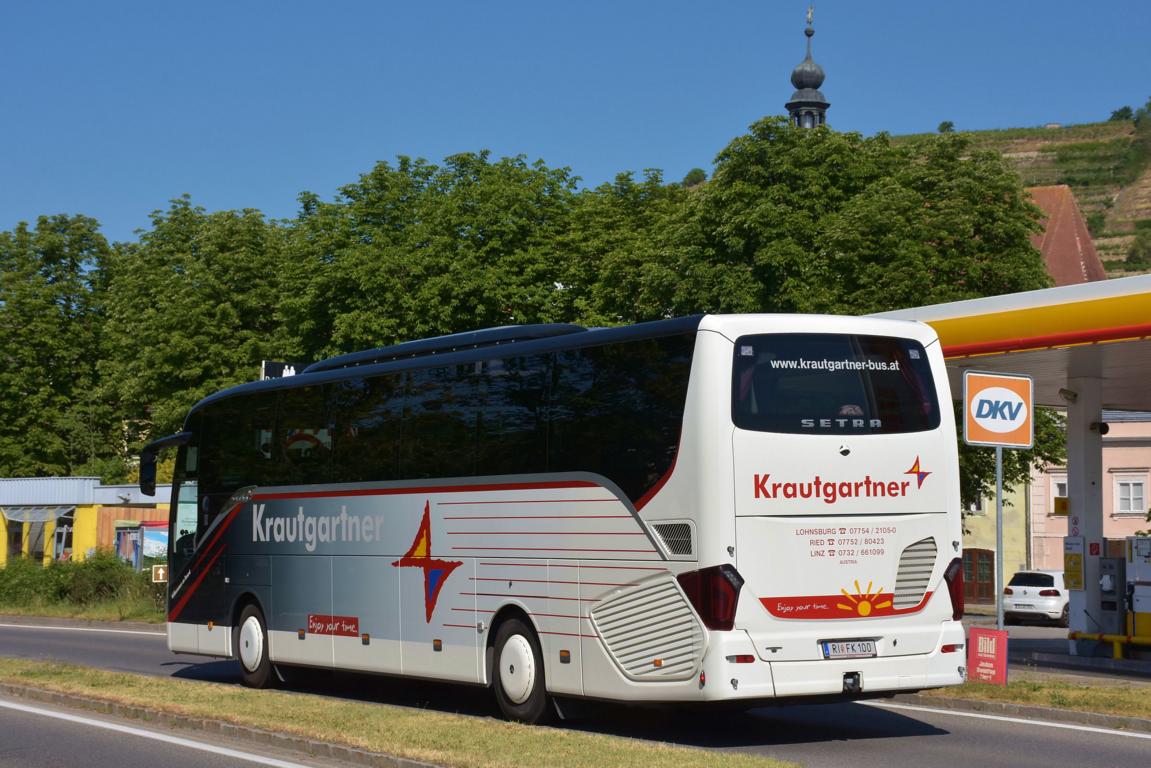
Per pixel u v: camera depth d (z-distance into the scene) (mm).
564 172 50531
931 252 40875
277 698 15508
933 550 12906
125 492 51000
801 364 12617
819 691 12211
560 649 13516
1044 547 58250
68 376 67938
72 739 13477
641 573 12664
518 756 10711
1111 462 56625
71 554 48875
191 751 12531
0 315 66625
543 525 13844
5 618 38031
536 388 14148
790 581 12234
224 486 19781
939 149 44219
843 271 40844
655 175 49906
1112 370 21516
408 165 49375
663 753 10820
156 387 55156
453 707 16344
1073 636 21859
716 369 12320
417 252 45500
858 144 44969
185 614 20422
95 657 24766
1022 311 19109
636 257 45000
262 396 19141
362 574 16703
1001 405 16031
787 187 41562
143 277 59531
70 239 69625
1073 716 14289
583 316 46094
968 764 11555
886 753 12203
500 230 46625
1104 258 198625
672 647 12336
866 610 12508
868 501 12641
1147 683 16969
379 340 44594
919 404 13047
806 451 12430
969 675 16500
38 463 64812
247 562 19125
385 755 11008
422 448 15773
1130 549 21438
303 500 17969
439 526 15359
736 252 41625
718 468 12148
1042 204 81000
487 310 45969
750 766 10211
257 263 55438
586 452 13414
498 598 14375
